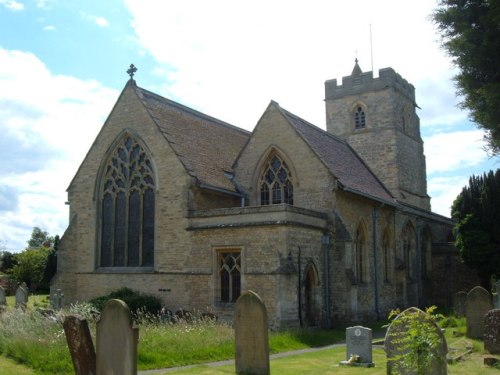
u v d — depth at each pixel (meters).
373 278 36.69
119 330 13.98
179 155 32.62
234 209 29.81
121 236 34.66
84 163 36.44
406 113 52.88
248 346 15.79
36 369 16.33
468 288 45.94
